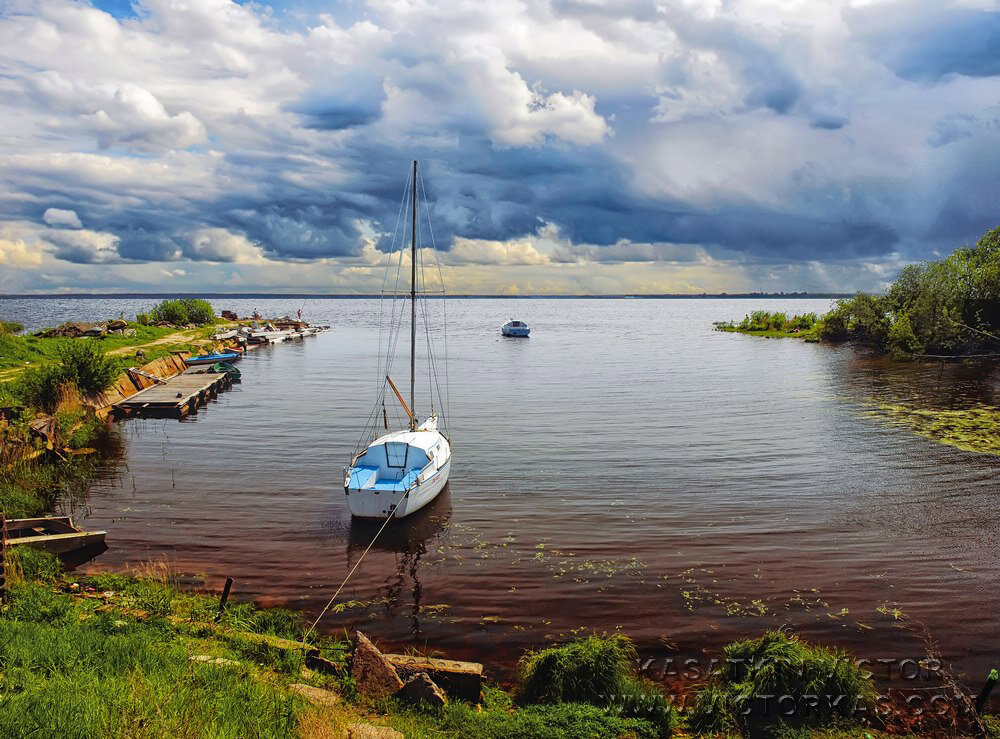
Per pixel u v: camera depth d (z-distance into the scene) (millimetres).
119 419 36312
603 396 45062
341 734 8375
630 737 9234
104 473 25547
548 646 13102
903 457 27797
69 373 35812
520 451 29484
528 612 14578
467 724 9367
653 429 34031
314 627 13758
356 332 120750
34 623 11156
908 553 17734
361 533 19406
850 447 29594
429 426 28500
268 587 15773
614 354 76062
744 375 55312
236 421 36156
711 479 24875
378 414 38406
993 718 10500
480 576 16453
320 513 21125
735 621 14078
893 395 43688
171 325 82000
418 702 9891
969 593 15344
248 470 26125
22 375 34062
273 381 53031
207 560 17328
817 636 13406
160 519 20391
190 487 23766
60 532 18125
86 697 7805
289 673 10641
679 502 22219
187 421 36031
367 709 9664
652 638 13375
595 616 14328
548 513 21203
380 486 20922
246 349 78562
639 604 14867
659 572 16609
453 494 23312
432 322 169000
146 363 49031
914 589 15578
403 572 16719
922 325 66188
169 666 9703
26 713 7191
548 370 60562
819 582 15969
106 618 11992
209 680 9211
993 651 12820
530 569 16859
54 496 22562
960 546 18203
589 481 24734
